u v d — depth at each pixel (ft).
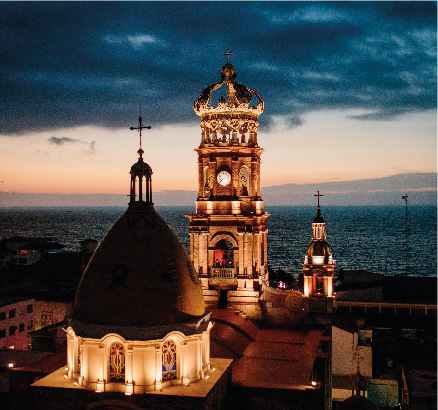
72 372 139.95
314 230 222.07
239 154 208.33
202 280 206.49
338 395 231.91
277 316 204.95
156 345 131.85
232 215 204.44
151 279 137.28
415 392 205.67
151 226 145.18
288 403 147.33
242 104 205.26
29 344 310.45
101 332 133.39
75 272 449.06
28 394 154.81
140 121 153.89
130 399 130.11
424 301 334.44
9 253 570.46
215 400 137.80
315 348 177.17
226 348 169.37
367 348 243.81
